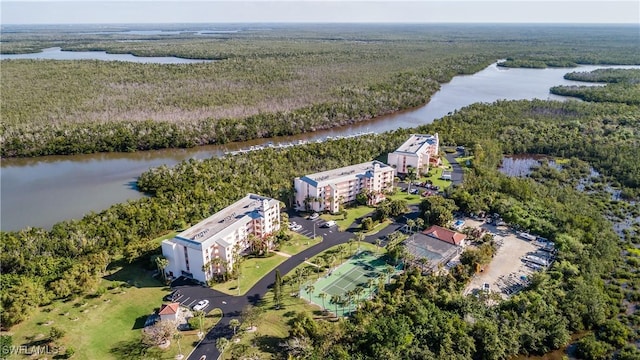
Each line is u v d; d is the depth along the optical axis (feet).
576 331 536.83
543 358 503.20
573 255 643.04
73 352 477.77
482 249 640.58
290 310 549.95
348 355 465.47
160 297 577.84
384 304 545.03
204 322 529.45
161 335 490.08
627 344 511.40
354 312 543.39
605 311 552.82
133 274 627.05
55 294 568.41
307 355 463.42
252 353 476.54
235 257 625.00
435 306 538.47
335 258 652.48
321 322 515.09
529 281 602.44
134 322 532.32
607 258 655.76
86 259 627.05
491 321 517.14
